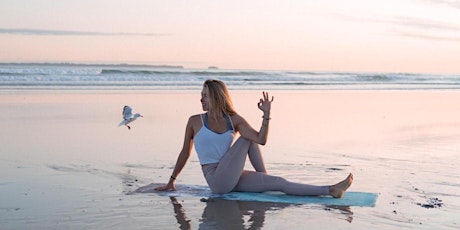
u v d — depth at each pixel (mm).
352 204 5699
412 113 16562
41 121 12320
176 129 11555
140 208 5477
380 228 4891
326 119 14234
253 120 13328
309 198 5938
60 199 5754
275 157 8477
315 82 36750
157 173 7211
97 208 5434
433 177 7148
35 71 29750
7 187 6234
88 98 18516
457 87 34875
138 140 9984
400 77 46719
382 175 7230
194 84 27953
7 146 9039
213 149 6062
